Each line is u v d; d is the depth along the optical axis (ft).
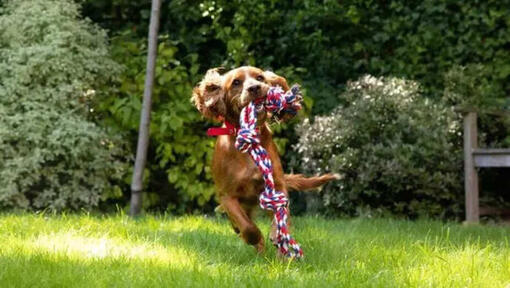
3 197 22.53
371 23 27.30
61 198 23.47
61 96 23.66
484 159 21.76
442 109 23.76
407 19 26.76
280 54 27.68
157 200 26.08
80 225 15.75
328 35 27.55
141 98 25.66
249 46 27.63
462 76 24.84
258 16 26.99
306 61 27.78
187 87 25.54
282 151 25.45
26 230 14.94
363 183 22.62
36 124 23.00
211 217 24.26
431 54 26.63
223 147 13.39
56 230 15.02
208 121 25.34
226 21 27.71
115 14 28.25
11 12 25.29
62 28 24.48
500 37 25.67
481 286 9.86
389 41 27.22
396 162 22.18
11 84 23.41
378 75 27.40
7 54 24.31
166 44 26.73
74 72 24.16
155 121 25.20
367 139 23.22
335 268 11.59
